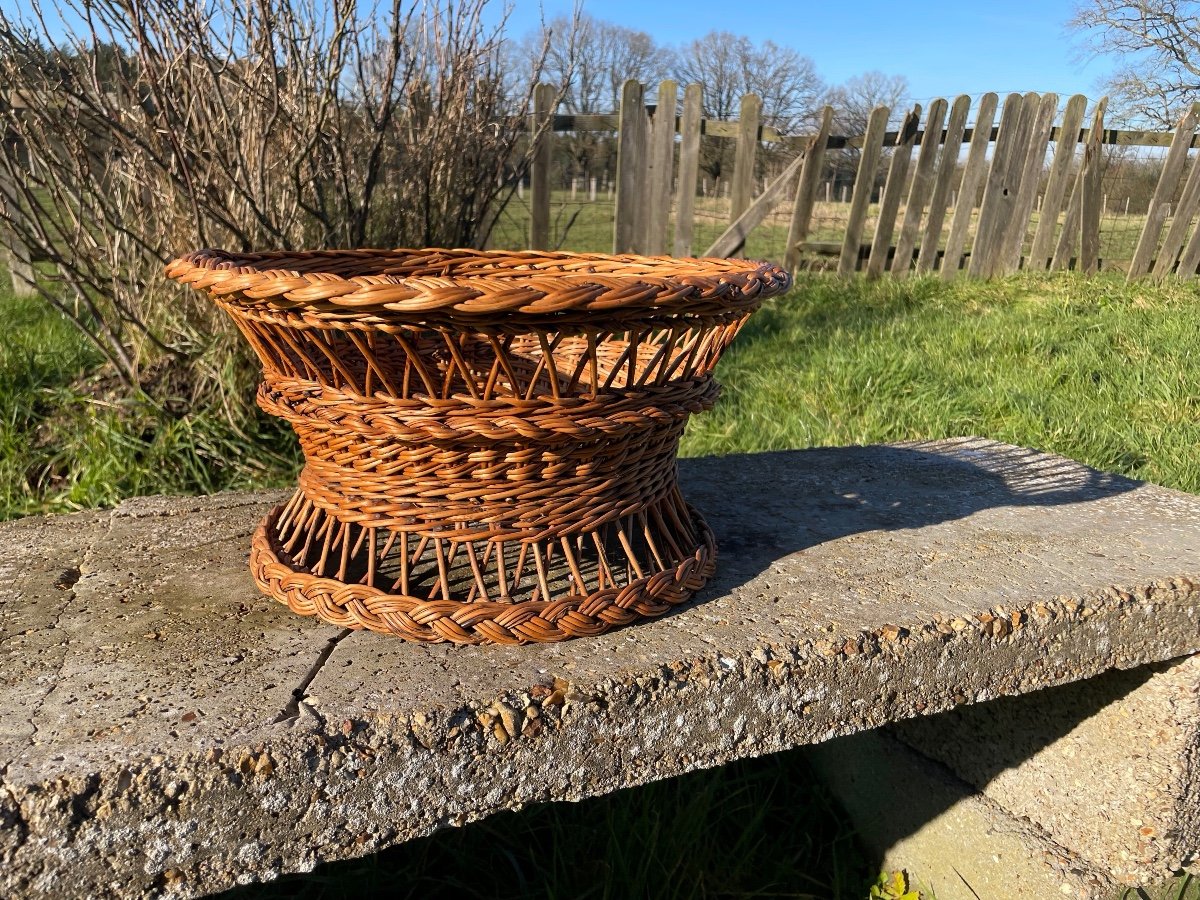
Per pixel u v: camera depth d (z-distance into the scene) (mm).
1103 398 3393
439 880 1493
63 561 1433
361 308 929
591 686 1063
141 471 2553
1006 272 5801
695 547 1352
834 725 1210
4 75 2451
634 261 1525
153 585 1339
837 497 1770
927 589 1348
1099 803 1510
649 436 1163
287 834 947
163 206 2662
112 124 2279
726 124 5012
